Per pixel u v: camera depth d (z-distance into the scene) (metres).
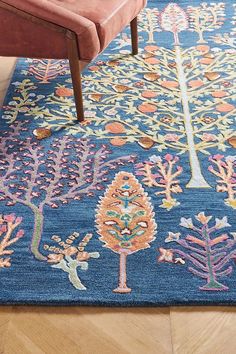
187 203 2.06
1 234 1.94
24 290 1.74
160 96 2.67
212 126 2.46
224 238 1.90
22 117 2.55
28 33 2.31
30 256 1.85
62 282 1.76
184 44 3.10
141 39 3.16
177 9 3.49
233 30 3.23
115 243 1.89
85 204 2.06
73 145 2.37
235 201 2.06
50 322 1.66
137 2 2.68
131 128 2.46
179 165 2.24
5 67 2.97
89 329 1.63
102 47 2.39
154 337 1.60
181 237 1.91
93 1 2.47
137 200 2.07
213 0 3.59
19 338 1.61
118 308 1.69
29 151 2.34
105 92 2.71
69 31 2.24
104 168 2.23
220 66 2.90
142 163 2.26
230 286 1.73
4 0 2.24
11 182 2.18
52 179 2.18
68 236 1.93
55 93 2.71
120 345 1.59
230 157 2.28
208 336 1.60
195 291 1.72
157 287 1.73
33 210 2.04
